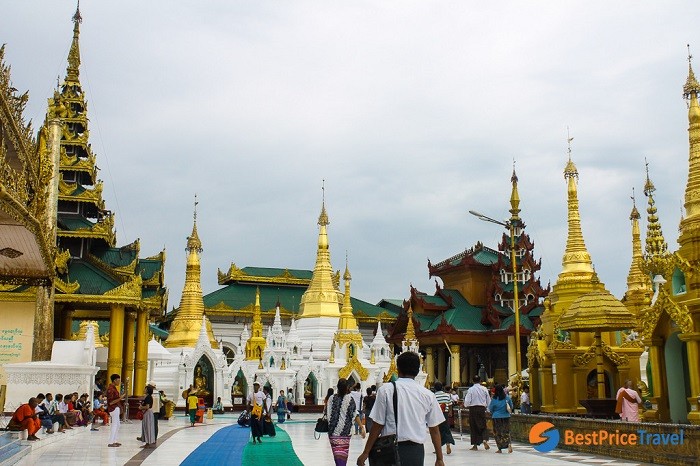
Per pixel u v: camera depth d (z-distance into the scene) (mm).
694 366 22766
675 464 17781
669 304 23875
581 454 22172
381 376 70562
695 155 25359
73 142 51938
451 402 31047
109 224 51344
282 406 48469
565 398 34250
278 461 21312
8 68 16391
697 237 23719
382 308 116562
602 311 30484
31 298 36281
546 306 43562
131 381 48469
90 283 45875
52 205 32906
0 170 16781
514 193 48531
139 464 19641
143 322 50469
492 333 84250
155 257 61375
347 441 16875
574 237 43438
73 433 28984
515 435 27234
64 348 34781
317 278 86438
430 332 85062
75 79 53906
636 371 34719
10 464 18531
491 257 94625
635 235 50844
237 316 104500
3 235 22859
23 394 31859
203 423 42500
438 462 10000
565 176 45031
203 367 62844
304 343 79000
